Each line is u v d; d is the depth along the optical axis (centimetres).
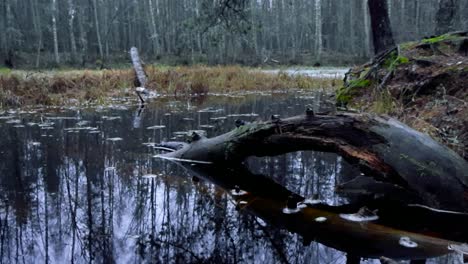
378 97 461
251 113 694
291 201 246
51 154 398
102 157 385
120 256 183
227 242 200
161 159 379
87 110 770
